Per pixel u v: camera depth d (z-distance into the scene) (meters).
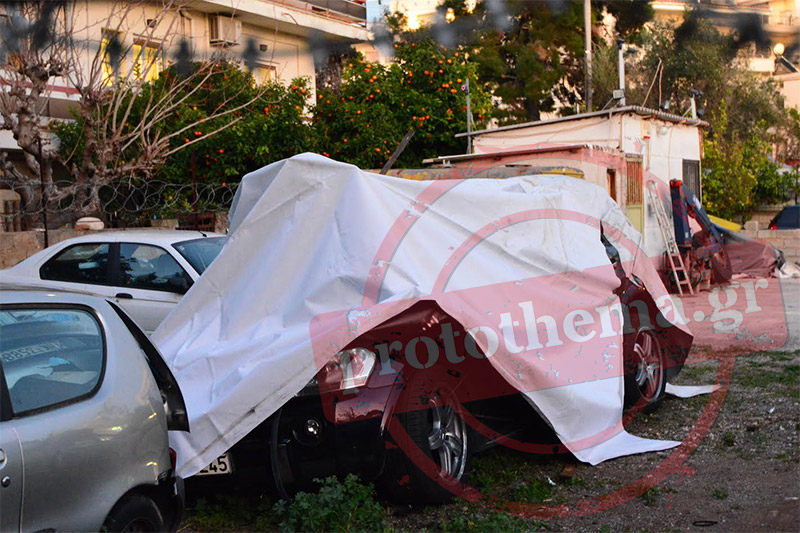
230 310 5.53
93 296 4.37
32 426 3.57
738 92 25.03
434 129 18.50
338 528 4.52
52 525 3.57
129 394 4.11
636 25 22.53
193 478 5.01
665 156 18.97
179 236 8.70
